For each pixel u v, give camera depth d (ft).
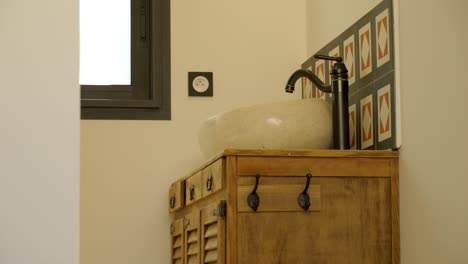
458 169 7.54
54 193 4.72
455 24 7.64
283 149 7.45
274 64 10.41
